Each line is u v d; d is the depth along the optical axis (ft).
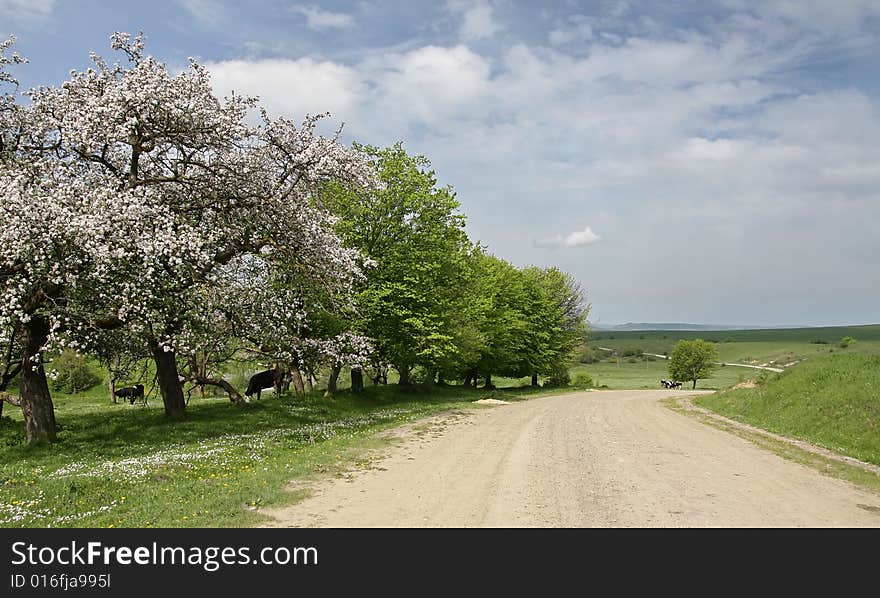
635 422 78.89
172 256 53.98
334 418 82.69
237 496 34.04
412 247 104.99
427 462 46.44
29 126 56.95
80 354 62.64
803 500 34.45
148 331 61.67
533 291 209.87
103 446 57.36
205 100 60.70
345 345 81.97
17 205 47.29
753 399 91.35
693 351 272.92
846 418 63.16
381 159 105.19
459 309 127.13
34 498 34.53
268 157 67.36
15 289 49.37
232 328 74.43
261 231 66.80
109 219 50.70
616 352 501.56
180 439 61.36
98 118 54.60
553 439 60.54
